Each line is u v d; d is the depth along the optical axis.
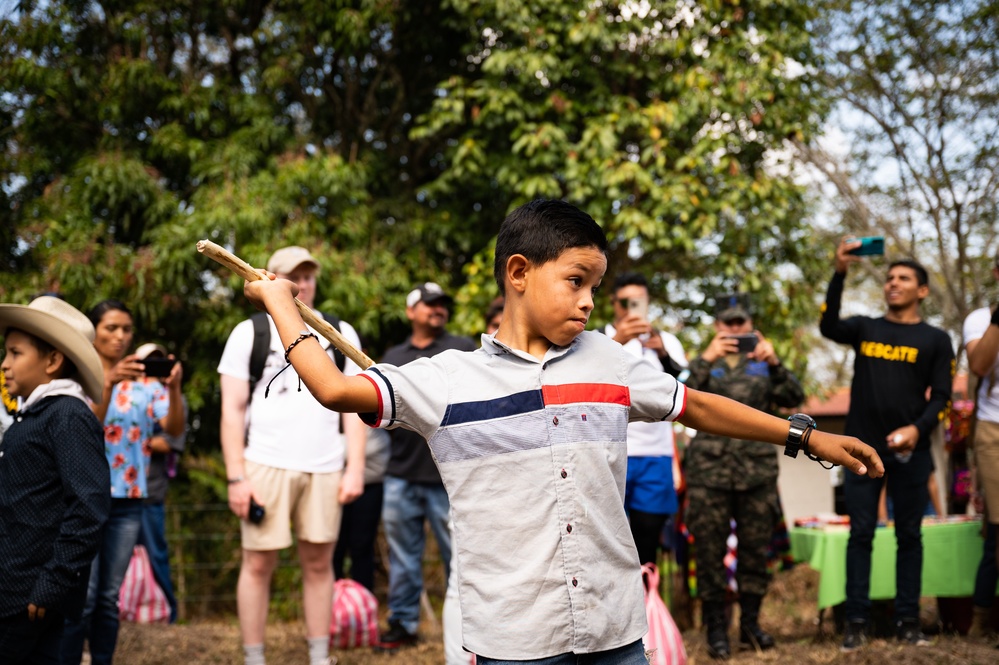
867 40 11.08
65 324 3.17
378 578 8.58
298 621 7.65
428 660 5.53
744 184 8.66
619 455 2.08
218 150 8.89
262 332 4.65
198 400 8.61
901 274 5.10
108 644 4.34
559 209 2.05
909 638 4.98
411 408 2.00
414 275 9.26
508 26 8.73
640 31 8.76
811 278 9.34
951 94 10.98
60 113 9.12
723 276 9.18
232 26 9.93
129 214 9.01
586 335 2.19
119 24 9.12
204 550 8.31
